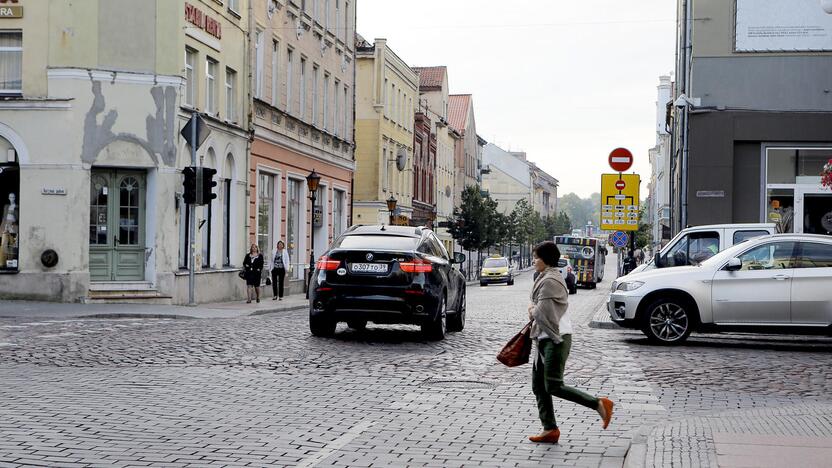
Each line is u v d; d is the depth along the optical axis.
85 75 26.42
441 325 17.56
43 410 9.84
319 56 44.03
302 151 40.81
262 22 35.56
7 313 22.25
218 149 30.89
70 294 26.19
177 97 27.48
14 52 26.66
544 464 7.75
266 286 36.25
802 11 29.08
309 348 15.94
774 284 17.22
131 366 13.42
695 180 29.44
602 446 8.48
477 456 8.02
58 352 14.86
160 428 9.00
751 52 29.23
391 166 62.53
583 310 30.70
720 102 29.39
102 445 8.18
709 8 29.41
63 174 26.30
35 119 26.33
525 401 10.96
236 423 9.33
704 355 16.14
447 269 18.38
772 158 29.41
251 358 14.47
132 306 25.45
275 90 37.91
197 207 29.28
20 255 26.30
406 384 12.17
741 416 9.62
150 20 27.19
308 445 8.34
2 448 7.97
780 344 18.59
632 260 31.25
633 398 11.36
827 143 29.09
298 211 41.81
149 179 27.41
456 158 95.38
